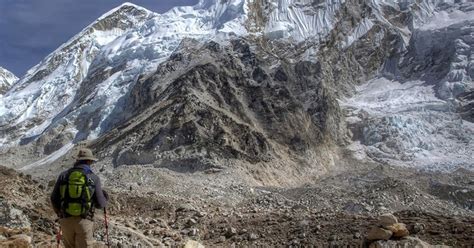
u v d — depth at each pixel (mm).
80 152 8422
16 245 11375
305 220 18078
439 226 15086
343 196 30312
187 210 22188
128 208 22656
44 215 15617
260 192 35062
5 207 13125
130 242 15250
